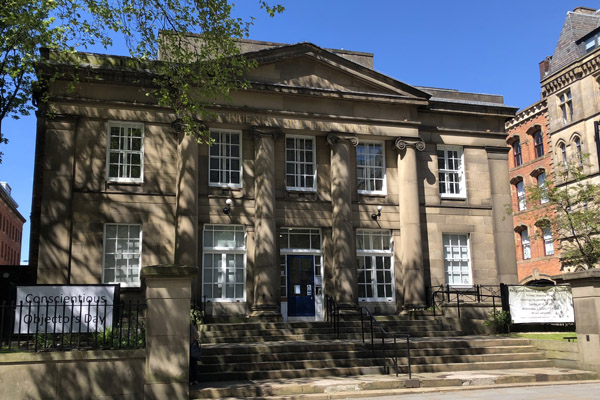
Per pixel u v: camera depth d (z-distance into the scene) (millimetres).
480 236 25172
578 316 16281
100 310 13773
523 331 21234
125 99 21453
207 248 21812
